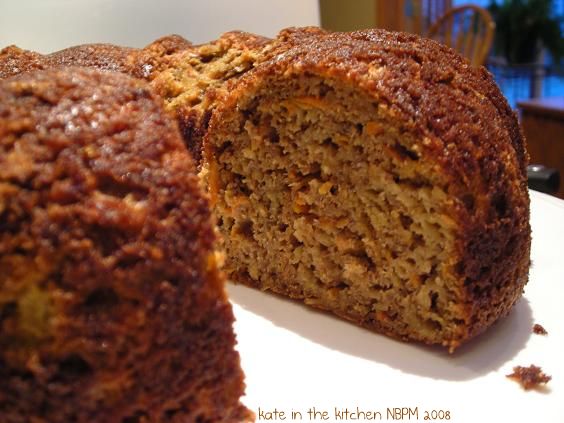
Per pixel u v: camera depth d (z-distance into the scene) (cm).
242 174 17
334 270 17
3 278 9
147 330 10
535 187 24
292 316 17
